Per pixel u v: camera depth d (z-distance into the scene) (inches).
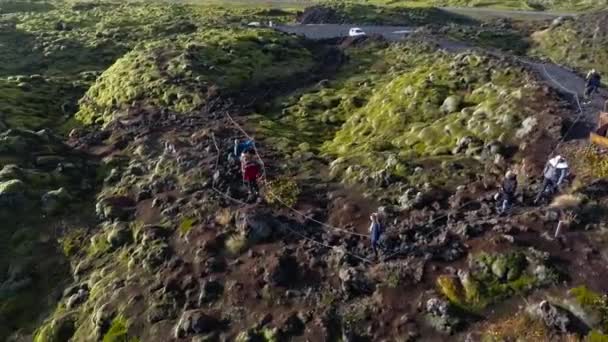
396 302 885.2
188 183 1339.8
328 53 2704.2
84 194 1451.8
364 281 925.8
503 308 831.1
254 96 2073.1
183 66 2155.5
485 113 1385.3
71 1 4854.8
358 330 871.1
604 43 2913.4
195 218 1198.9
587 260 850.8
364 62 2514.8
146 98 1999.3
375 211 1109.1
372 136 1598.2
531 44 3260.3
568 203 968.3
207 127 1701.5
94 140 1755.7
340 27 3553.2
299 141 1643.7
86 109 2080.5
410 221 1050.7
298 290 962.7
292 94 2113.7
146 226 1213.7
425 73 1879.9
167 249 1138.0
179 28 3218.5
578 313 777.6
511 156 1190.3
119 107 2000.5
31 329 1113.4
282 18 4008.4
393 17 3941.9
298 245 1053.2
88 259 1228.5
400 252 968.9
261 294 973.2
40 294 1188.5
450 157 1261.1
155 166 1475.1
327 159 1418.6
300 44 2770.7
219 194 1259.8
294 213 1151.6
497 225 952.3
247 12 4200.3
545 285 835.4
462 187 1111.6
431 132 1430.9
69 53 2810.0
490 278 869.2
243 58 2358.5
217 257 1078.4
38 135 1673.2
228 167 1364.4
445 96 1647.4
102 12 3882.9
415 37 2886.3
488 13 4301.2
